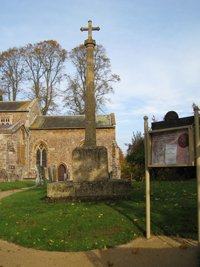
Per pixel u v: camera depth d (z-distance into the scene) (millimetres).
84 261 6340
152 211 9094
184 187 13344
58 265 6191
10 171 30453
